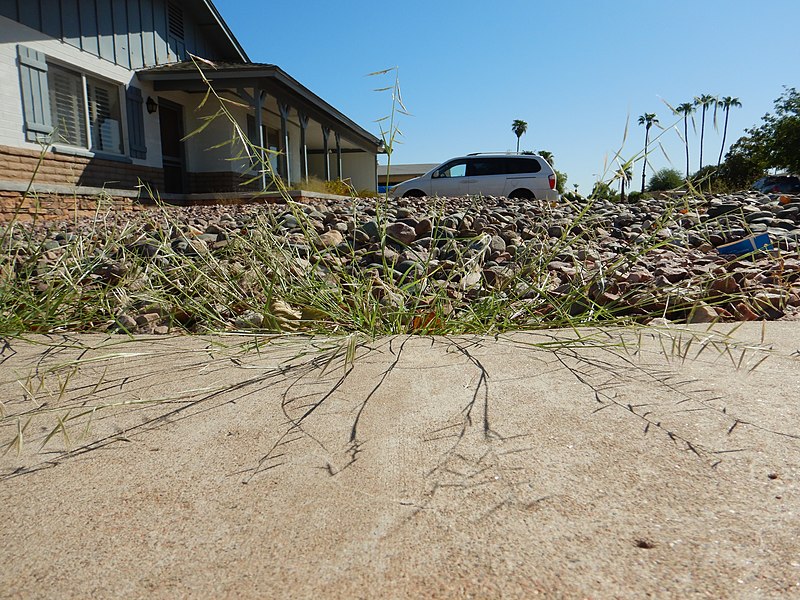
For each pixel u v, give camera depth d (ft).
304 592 2.82
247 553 3.13
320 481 3.86
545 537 3.16
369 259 12.73
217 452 4.36
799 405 4.77
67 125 30.32
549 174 36.83
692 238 13.78
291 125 57.26
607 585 2.78
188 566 3.05
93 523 3.47
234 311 9.67
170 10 39.52
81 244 10.31
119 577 2.98
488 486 3.71
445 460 4.08
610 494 3.55
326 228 14.98
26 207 23.50
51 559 3.15
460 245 13.00
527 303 8.97
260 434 4.66
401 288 9.04
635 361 6.25
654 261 12.10
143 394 5.75
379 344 7.46
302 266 9.37
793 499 3.40
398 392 5.52
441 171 38.14
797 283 9.91
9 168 26.55
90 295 9.45
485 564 2.97
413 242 13.80
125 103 34.09
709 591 2.70
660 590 2.73
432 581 2.87
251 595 2.82
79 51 30.53
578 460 3.98
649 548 3.03
